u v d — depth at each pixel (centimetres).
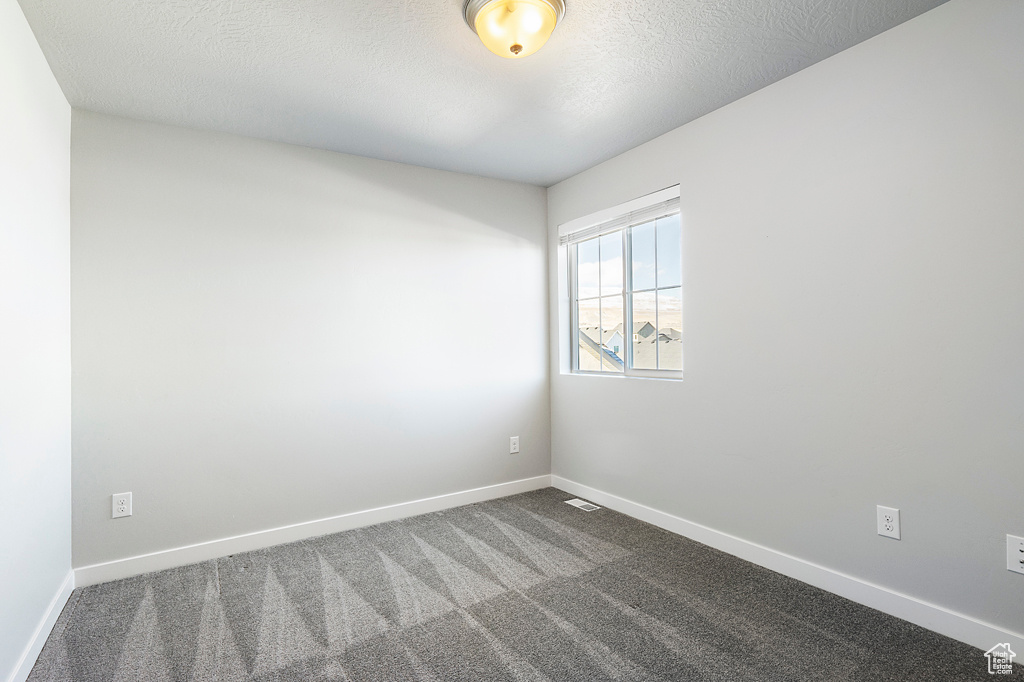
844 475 217
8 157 160
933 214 190
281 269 294
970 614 183
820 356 225
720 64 223
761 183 247
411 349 334
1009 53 171
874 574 208
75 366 242
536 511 334
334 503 306
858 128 211
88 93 234
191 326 269
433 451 341
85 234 246
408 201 336
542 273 390
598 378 347
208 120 265
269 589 234
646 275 321
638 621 203
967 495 183
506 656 182
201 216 273
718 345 268
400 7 181
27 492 176
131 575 251
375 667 177
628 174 320
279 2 177
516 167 347
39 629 188
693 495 283
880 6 186
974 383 181
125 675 174
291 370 295
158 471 260
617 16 189
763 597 219
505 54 190
